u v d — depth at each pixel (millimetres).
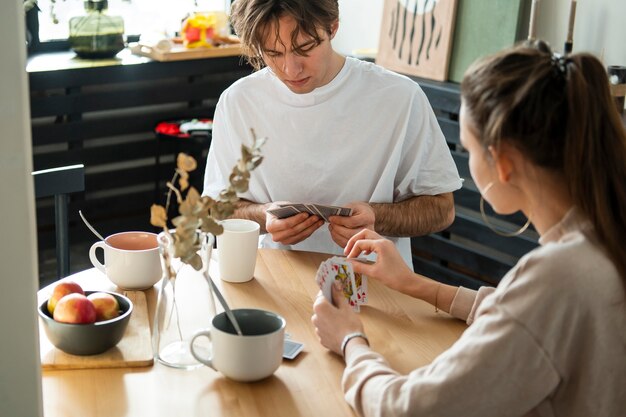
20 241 1139
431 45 3521
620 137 1166
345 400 1419
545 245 1185
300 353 1595
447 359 1217
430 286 1795
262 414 1388
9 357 1167
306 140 2287
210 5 4484
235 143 2352
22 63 1093
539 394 1161
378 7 4039
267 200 2379
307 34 1972
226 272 1896
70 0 4129
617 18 3062
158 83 4352
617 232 1152
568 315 1136
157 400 1417
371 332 1693
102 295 1586
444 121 3377
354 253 1854
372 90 2260
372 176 2297
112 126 4156
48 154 4012
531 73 1160
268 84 2295
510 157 1190
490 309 1188
